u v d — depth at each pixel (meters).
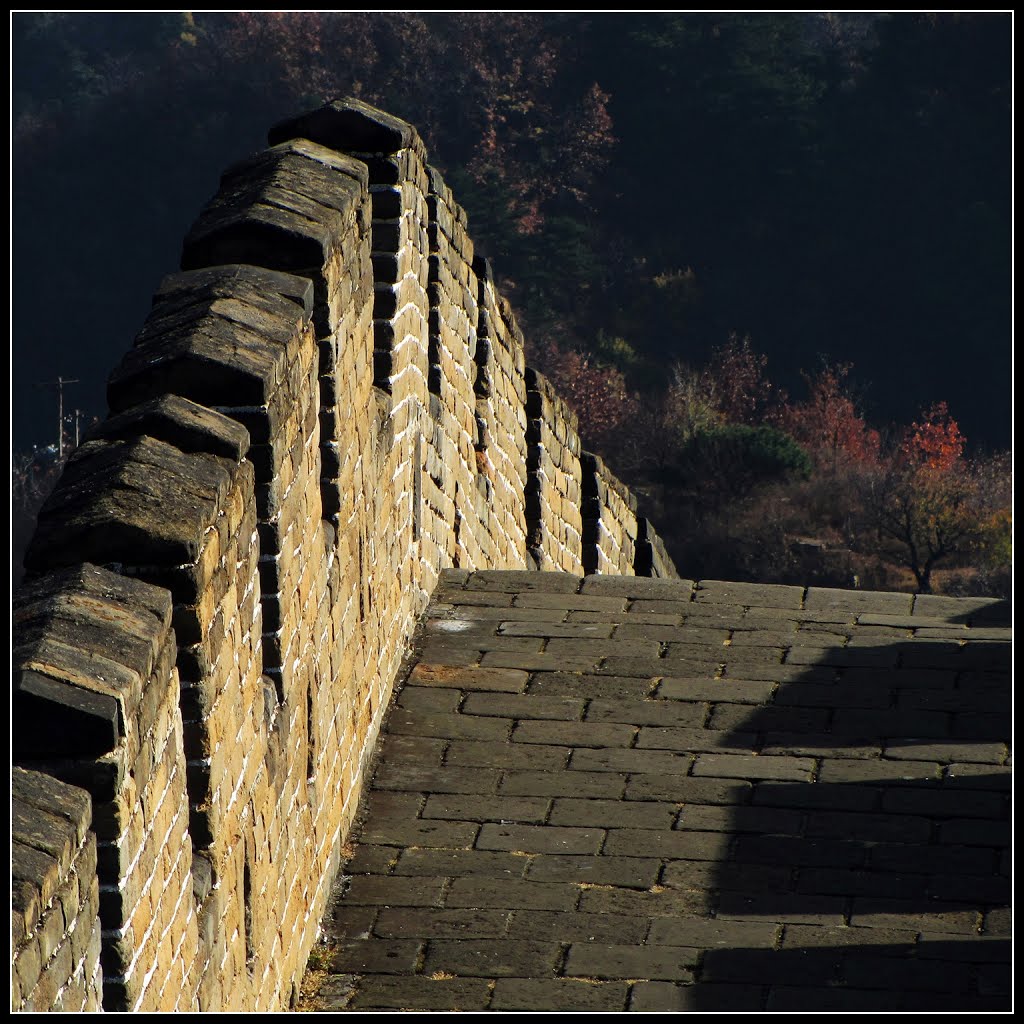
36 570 10.34
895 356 157.38
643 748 18.02
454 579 22.53
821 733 18.19
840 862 15.85
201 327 12.84
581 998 14.03
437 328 22.02
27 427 125.81
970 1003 13.69
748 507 128.75
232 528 11.71
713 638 20.59
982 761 17.47
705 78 169.12
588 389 141.25
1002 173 159.75
